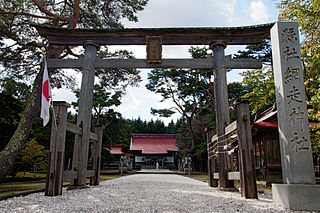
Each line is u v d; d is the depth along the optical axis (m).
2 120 11.32
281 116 5.02
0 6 10.99
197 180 13.38
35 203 4.64
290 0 8.84
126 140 44.88
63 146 5.88
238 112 5.55
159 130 59.56
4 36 11.21
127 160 27.78
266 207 4.30
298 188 4.19
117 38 8.62
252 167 5.32
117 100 29.11
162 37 8.55
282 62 5.16
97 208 4.13
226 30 8.19
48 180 5.62
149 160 39.66
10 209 4.09
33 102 9.83
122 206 4.31
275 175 9.45
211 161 8.55
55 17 11.38
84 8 13.41
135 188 7.53
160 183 9.88
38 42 11.63
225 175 7.01
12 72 12.10
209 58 8.34
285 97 4.96
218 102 7.70
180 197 5.49
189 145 32.78
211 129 8.90
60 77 14.20
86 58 8.29
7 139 11.30
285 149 4.79
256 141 11.44
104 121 29.27
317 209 4.09
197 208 4.17
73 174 6.79
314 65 7.52
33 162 15.29
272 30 5.59
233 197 5.48
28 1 11.55
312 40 8.14
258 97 12.99
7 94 11.94
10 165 8.81
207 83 26.64
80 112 7.72
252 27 8.09
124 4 13.20
